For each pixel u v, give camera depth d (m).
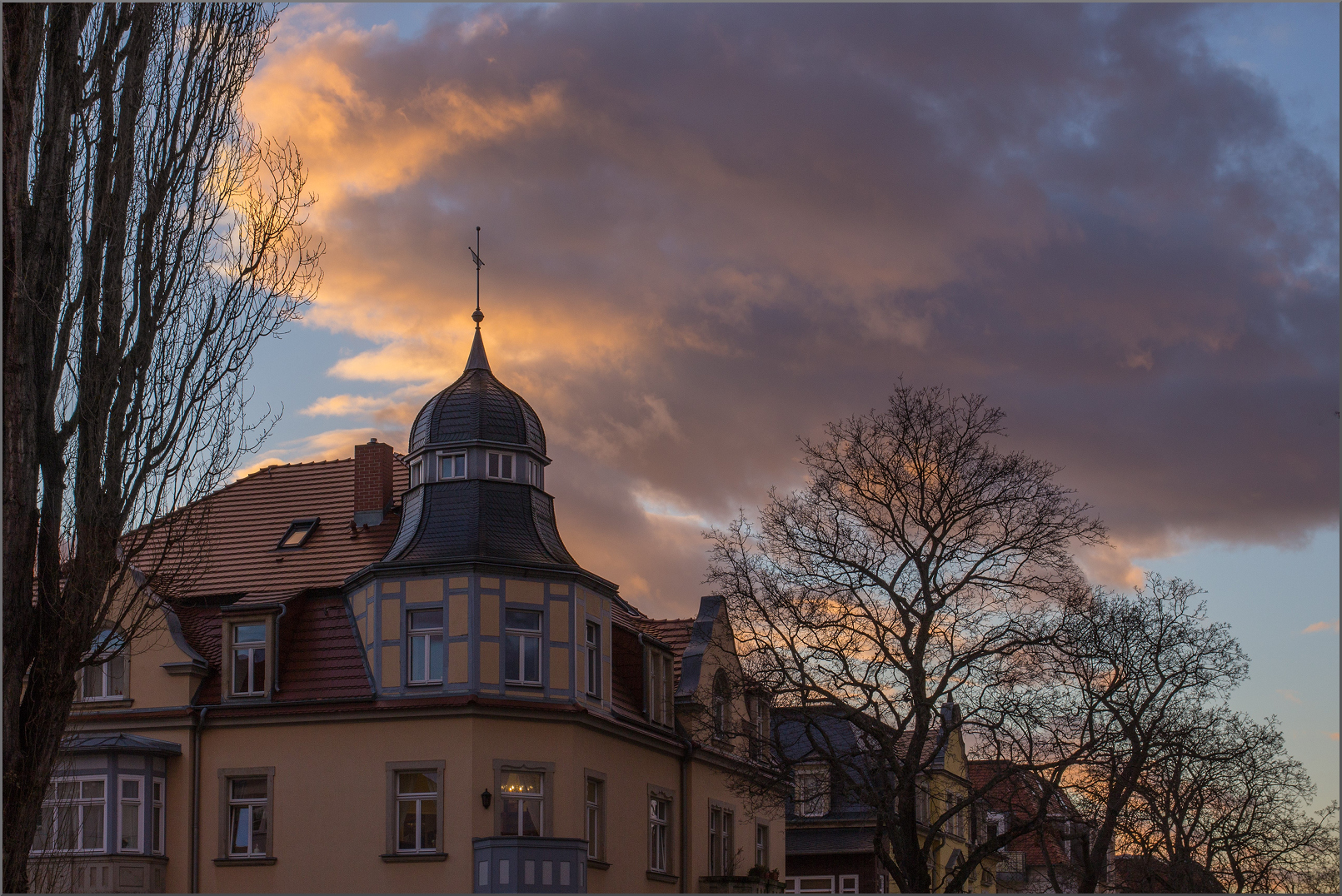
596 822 36.72
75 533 20.45
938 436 34.72
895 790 32.03
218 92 22.89
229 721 34.88
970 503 34.56
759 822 47.97
